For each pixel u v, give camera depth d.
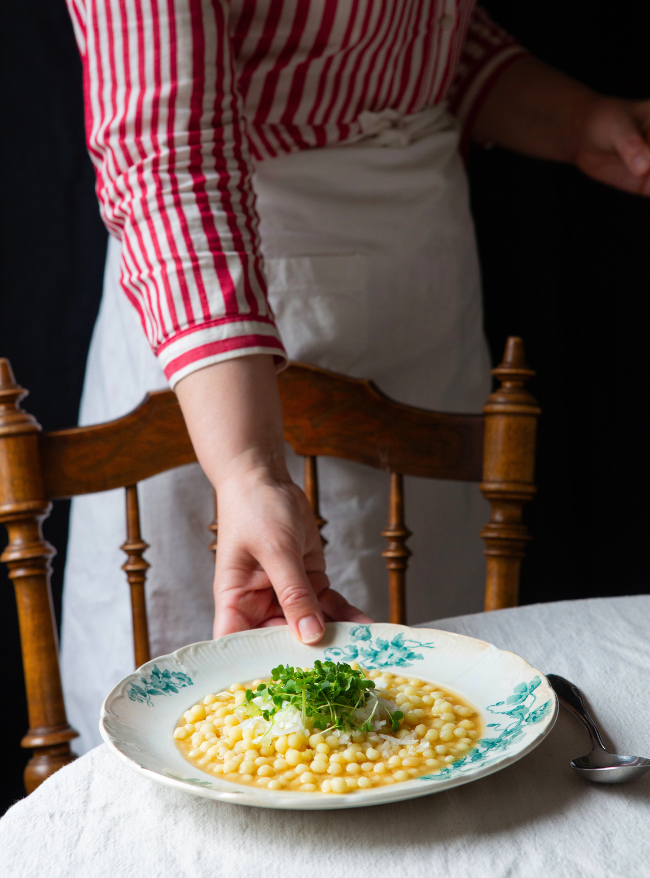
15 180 1.65
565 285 1.79
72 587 1.35
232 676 0.60
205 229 0.80
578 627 0.71
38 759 0.85
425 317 1.31
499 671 0.57
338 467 1.23
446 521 1.34
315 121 1.17
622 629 0.70
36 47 1.62
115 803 0.45
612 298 1.80
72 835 0.42
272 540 0.68
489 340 1.81
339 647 0.64
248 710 0.52
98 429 0.90
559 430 1.82
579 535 1.88
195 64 0.83
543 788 0.45
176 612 1.24
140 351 1.21
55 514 1.73
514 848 0.40
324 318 1.20
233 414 0.75
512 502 0.94
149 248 0.81
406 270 1.26
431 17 1.20
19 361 1.71
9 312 1.69
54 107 1.64
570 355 1.82
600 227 1.77
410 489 1.28
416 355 1.32
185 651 0.60
